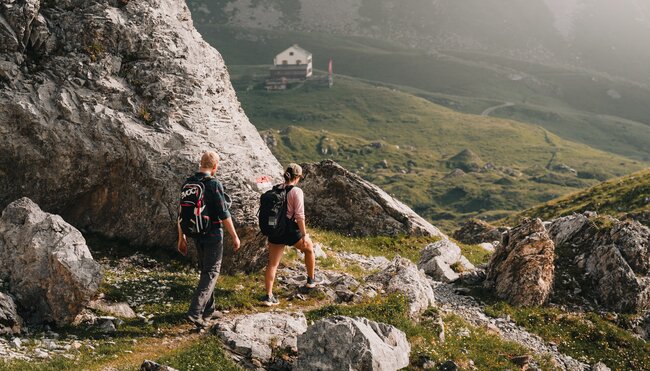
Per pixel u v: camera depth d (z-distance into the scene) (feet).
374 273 76.74
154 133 64.49
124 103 65.36
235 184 63.57
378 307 56.80
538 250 83.05
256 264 65.16
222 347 45.37
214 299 52.60
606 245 88.84
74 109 62.95
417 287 64.85
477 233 166.30
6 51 62.28
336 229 119.03
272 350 46.65
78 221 65.62
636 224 91.76
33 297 48.88
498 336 68.44
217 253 48.83
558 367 65.31
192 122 67.15
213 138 67.15
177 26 72.28
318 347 44.09
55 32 65.10
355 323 44.75
